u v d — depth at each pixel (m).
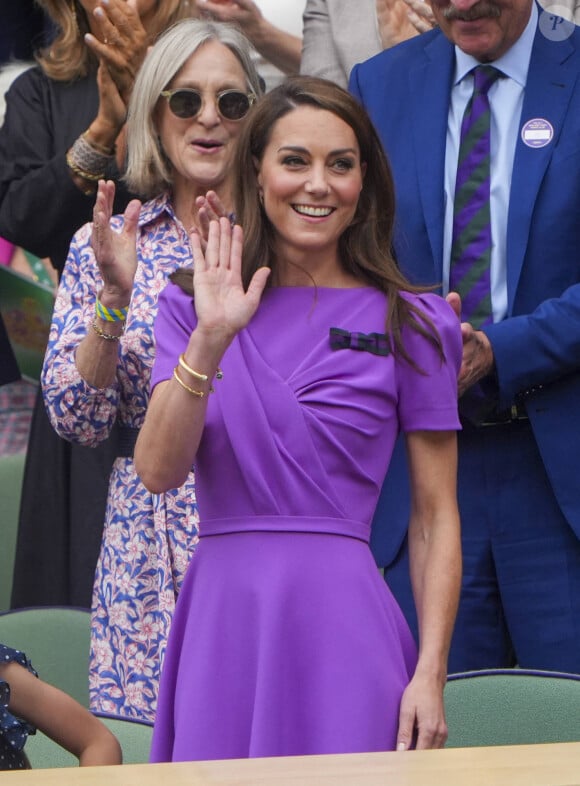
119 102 15.97
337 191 10.25
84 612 13.08
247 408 9.73
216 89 13.70
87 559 16.17
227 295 9.55
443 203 13.88
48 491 16.39
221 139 13.73
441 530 10.32
